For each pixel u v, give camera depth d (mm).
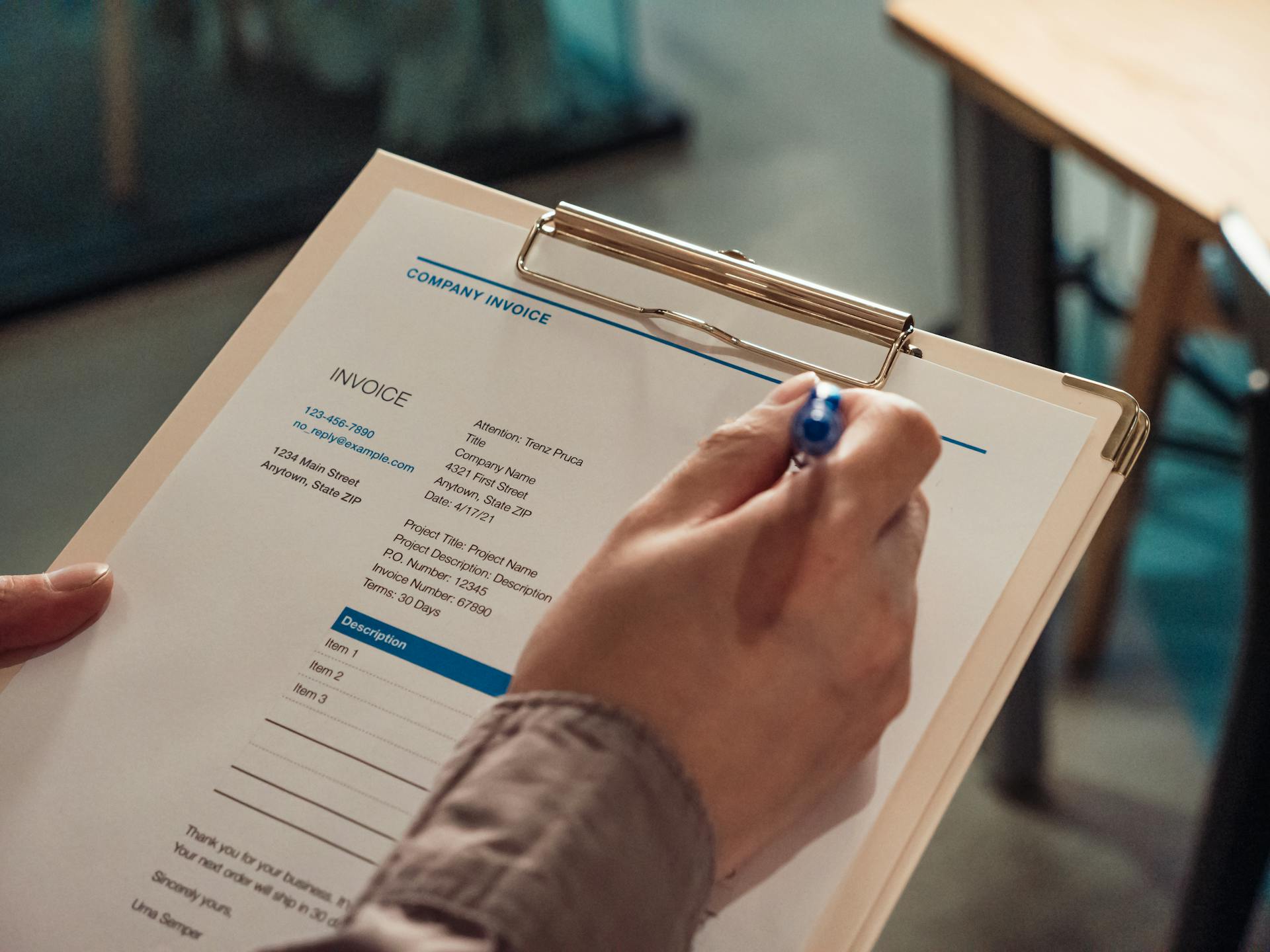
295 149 1940
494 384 462
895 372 444
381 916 296
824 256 1894
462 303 480
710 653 342
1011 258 1072
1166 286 1096
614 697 334
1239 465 1320
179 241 1804
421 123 1934
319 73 1940
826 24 2373
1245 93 808
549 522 432
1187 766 1309
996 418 432
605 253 481
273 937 368
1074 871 1231
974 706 388
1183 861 1230
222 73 2002
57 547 1445
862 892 365
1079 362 1694
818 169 2055
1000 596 403
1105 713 1363
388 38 1871
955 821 1277
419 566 427
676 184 2018
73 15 2004
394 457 450
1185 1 908
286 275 494
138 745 401
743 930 363
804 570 348
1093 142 783
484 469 445
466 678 406
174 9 2021
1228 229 687
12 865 382
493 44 1893
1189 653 1411
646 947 307
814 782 363
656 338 463
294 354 476
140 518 443
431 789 370
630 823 312
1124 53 857
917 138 2131
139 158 1898
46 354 1677
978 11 917
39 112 1937
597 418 451
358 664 411
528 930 286
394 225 502
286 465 451
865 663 353
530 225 493
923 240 1929
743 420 387
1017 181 1030
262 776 394
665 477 437
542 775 316
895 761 381
